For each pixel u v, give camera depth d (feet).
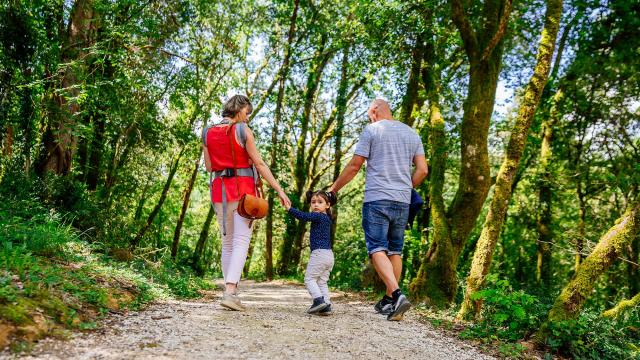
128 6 31.37
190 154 54.24
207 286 30.32
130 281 15.62
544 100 42.45
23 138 26.68
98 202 31.42
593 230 44.57
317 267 15.08
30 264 12.20
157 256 33.19
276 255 88.79
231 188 13.94
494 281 16.81
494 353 12.89
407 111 35.55
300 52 52.65
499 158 52.80
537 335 14.21
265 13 55.52
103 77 29.58
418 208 15.62
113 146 41.86
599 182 43.62
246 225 13.97
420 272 22.66
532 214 53.11
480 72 22.75
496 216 17.74
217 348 9.41
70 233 21.36
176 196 71.72
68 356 8.02
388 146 15.06
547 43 17.97
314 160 69.92
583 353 13.79
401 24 30.58
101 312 10.94
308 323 12.85
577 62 40.55
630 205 15.85
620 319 19.31
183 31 42.04
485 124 22.79
